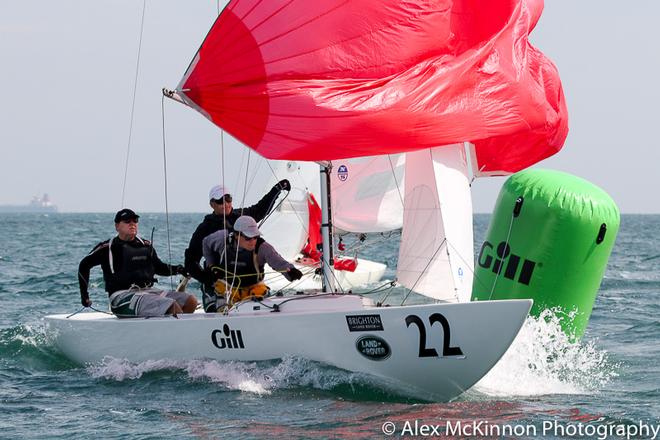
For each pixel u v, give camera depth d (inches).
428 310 971.9
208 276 1167.0
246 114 1044.5
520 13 1234.6
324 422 899.4
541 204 1212.5
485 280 1275.8
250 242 1124.5
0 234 7071.9
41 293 2219.5
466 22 1164.5
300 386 1030.4
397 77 1091.3
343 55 1063.6
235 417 920.3
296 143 1048.8
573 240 1204.5
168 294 1192.2
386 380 999.0
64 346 1243.2
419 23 1105.4
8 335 1422.2
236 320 1060.5
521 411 957.8
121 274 1186.0
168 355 1117.1
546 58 1354.6
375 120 1055.6
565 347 1234.0
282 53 1040.8
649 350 1362.0
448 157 1228.5
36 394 1045.8
